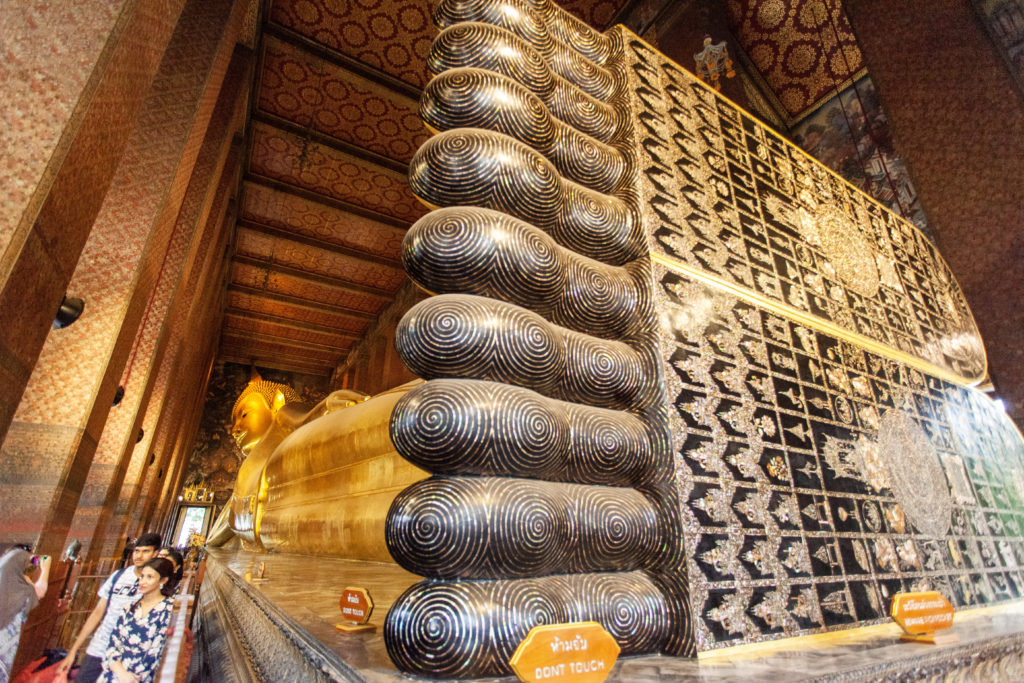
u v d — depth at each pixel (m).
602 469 1.70
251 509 5.38
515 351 1.50
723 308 2.34
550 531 1.39
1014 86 5.04
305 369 25.50
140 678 2.81
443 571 1.30
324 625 1.65
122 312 4.91
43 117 2.29
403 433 1.39
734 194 2.82
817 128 9.32
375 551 3.26
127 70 2.84
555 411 1.55
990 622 2.33
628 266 2.19
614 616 1.51
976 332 4.47
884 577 2.32
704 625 1.60
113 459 6.51
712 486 1.86
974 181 5.25
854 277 3.36
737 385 2.19
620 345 1.96
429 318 1.48
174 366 9.38
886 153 8.23
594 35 2.69
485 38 2.05
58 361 4.58
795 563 1.99
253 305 20.03
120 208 5.14
